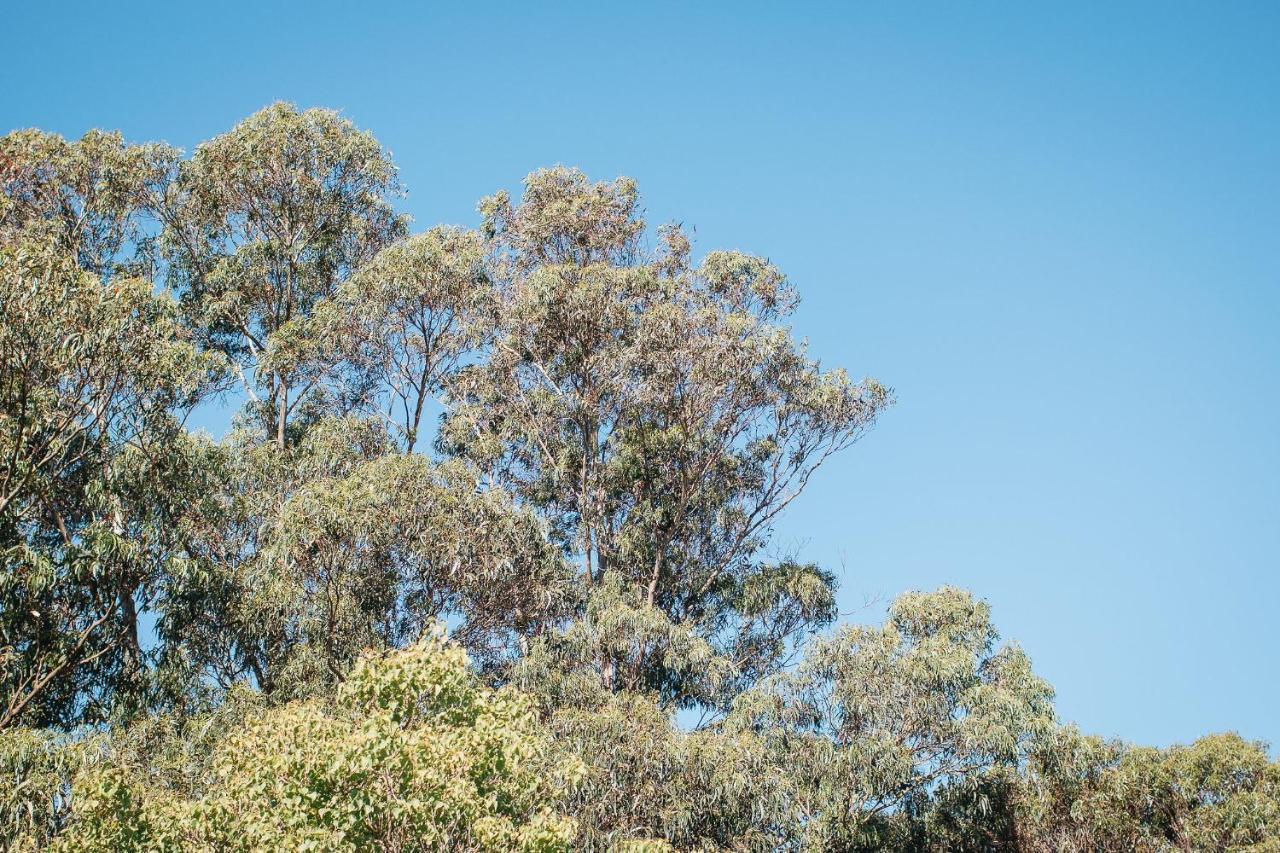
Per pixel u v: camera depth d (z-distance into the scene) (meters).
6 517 19.22
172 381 19.61
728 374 25.45
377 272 26.62
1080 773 23.97
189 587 20.28
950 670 21.03
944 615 23.31
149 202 28.27
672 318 25.30
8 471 18.31
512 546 22.09
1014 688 22.06
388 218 30.88
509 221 30.16
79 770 15.68
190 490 20.94
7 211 24.91
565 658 22.33
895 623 23.58
